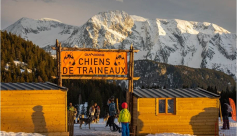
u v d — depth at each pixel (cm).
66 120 1841
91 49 2042
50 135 1808
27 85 1894
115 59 2073
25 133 1711
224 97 6700
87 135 2028
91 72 2048
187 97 2014
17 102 1777
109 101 2322
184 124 2012
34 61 11331
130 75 2073
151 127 1970
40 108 1808
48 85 1930
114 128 2202
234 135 2109
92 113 3031
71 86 8225
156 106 1978
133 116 2033
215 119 2056
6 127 1755
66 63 2017
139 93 2050
